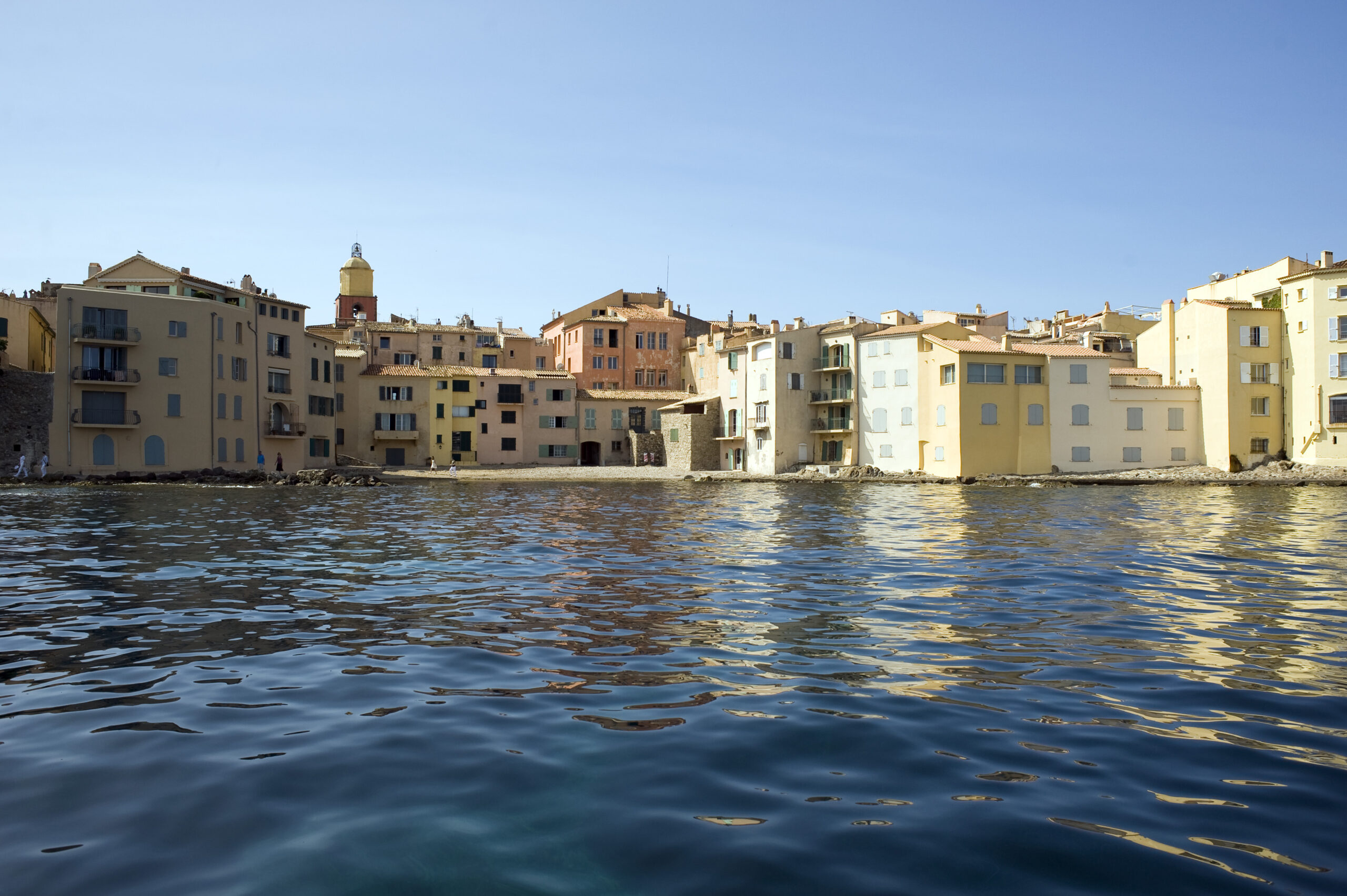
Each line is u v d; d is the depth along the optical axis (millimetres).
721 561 22641
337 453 94250
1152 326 88250
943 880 6027
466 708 9875
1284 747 8594
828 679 11078
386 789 7559
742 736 8867
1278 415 74562
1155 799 7344
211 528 32219
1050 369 76188
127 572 20609
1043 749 8531
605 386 110188
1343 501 47500
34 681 11062
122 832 6777
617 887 5949
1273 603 16281
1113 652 12445
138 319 71812
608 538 28734
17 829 6820
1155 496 53469
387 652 12562
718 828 6801
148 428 72188
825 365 88250
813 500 50125
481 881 6031
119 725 9281
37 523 33750
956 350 74750
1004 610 15625
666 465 97500
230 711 9758
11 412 68375
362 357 96250
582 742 8703
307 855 6391
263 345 81250
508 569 21188
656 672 11391
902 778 7781
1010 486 67125
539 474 84812
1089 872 6117
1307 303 72125
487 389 98312
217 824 6910
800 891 5891
